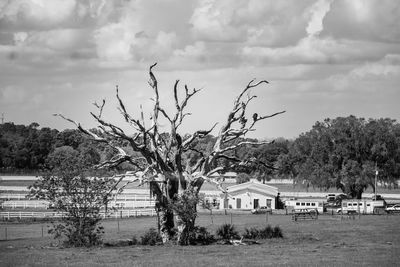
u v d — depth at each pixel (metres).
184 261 52.12
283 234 73.56
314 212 109.06
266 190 125.88
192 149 68.44
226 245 62.81
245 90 66.25
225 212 110.31
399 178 135.50
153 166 64.25
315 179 130.88
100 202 63.09
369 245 62.72
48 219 94.56
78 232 63.09
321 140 131.50
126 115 65.62
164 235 65.00
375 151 128.38
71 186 62.41
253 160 68.12
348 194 132.38
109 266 49.81
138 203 114.19
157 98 65.06
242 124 66.81
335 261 51.97
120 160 65.81
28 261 52.44
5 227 87.94
